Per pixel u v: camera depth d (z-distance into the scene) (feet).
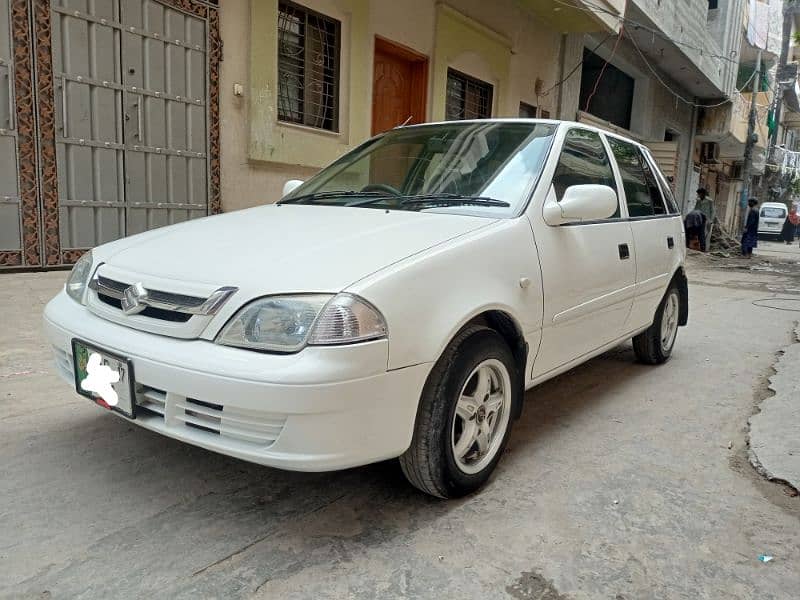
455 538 7.72
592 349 11.91
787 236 97.96
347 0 25.57
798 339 19.99
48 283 17.81
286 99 24.71
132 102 20.01
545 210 10.03
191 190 21.91
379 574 6.97
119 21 19.39
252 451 6.90
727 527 8.21
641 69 53.98
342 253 7.73
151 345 7.32
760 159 97.25
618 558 7.43
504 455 10.23
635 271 13.05
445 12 30.73
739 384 14.70
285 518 8.02
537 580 6.97
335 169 12.70
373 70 27.63
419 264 7.67
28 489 8.40
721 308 26.30
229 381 6.72
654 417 12.28
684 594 6.83
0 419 10.47
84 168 19.24
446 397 7.93
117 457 9.41
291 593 6.60
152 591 6.53
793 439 10.82
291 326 6.84
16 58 17.54
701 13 53.88
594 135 12.71
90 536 7.43
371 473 9.33
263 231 8.95
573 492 9.00
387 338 7.09
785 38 81.56
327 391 6.66
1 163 17.67
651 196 15.03
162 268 7.94
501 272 8.79
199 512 8.07
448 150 11.59
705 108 71.26
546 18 39.11
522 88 38.99
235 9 22.08
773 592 6.91
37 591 6.45
